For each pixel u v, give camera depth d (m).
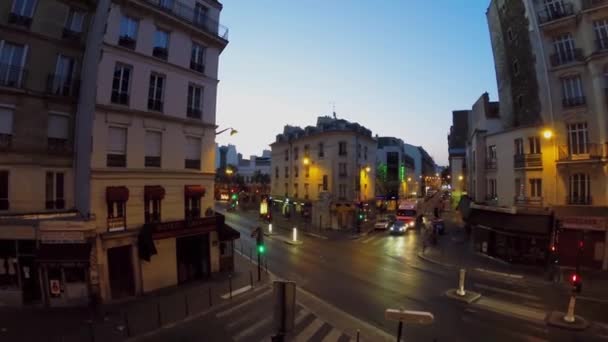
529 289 20.16
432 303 17.78
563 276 22.58
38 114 17.48
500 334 14.08
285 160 58.69
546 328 14.66
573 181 25.03
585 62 24.28
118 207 18.64
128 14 19.45
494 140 31.22
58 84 18.33
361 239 38.56
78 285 16.81
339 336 13.94
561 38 25.88
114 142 18.80
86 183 17.66
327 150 49.25
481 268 25.12
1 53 16.61
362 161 51.59
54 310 16.06
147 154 20.19
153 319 15.28
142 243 18.77
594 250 24.08
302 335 14.02
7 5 16.70
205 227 22.19
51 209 17.75
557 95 25.67
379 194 67.81
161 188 20.30
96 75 17.92
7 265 16.47
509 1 31.80
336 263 26.81
